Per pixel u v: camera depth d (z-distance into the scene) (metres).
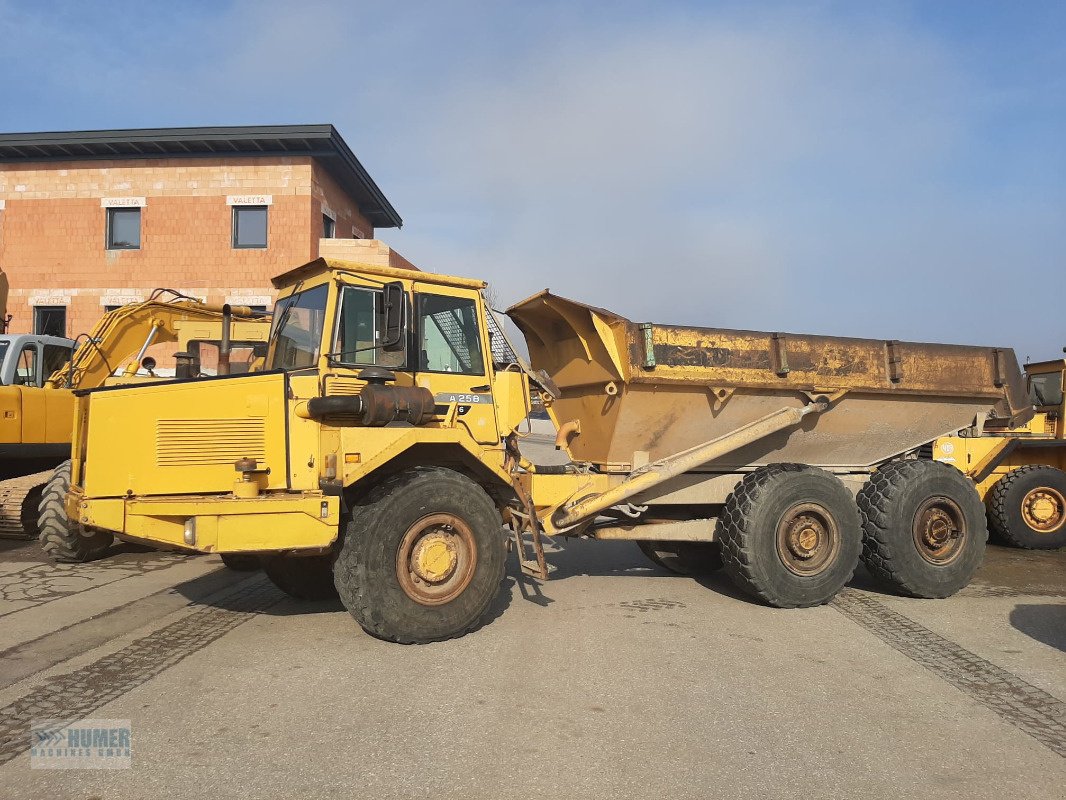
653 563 8.06
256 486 4.96
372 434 5.14
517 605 6.20
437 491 5.10
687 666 4.68
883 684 4.41
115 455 5.11
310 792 3.11
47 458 9.38
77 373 9.58
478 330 5.95
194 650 4.95
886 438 7.16
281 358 5.77
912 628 5.59
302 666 4.64
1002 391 7.27
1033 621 5.80
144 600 6.30
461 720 3.84
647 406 6.21
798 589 6.03
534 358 7.24
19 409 8.94
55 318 20.91
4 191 20.55
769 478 6.15
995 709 4.05
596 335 6.20
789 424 6.45
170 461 5.09
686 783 3.21
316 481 5.03
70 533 7.66
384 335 5.43
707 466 6.71
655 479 6.18
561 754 3.46
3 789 3.13
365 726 3.76
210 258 20.42
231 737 3.62
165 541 4.91
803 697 4.20
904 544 6.38
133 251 20.48
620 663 4.73
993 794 3.16
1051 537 9.02
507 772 3.29
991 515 9.16
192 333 9.17
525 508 5.82
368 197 24.47
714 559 7.54
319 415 5.05
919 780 3.27
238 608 6.06
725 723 3.83
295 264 20.28
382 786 3.16
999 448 7.57
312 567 6.23
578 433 6.79
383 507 4.96
